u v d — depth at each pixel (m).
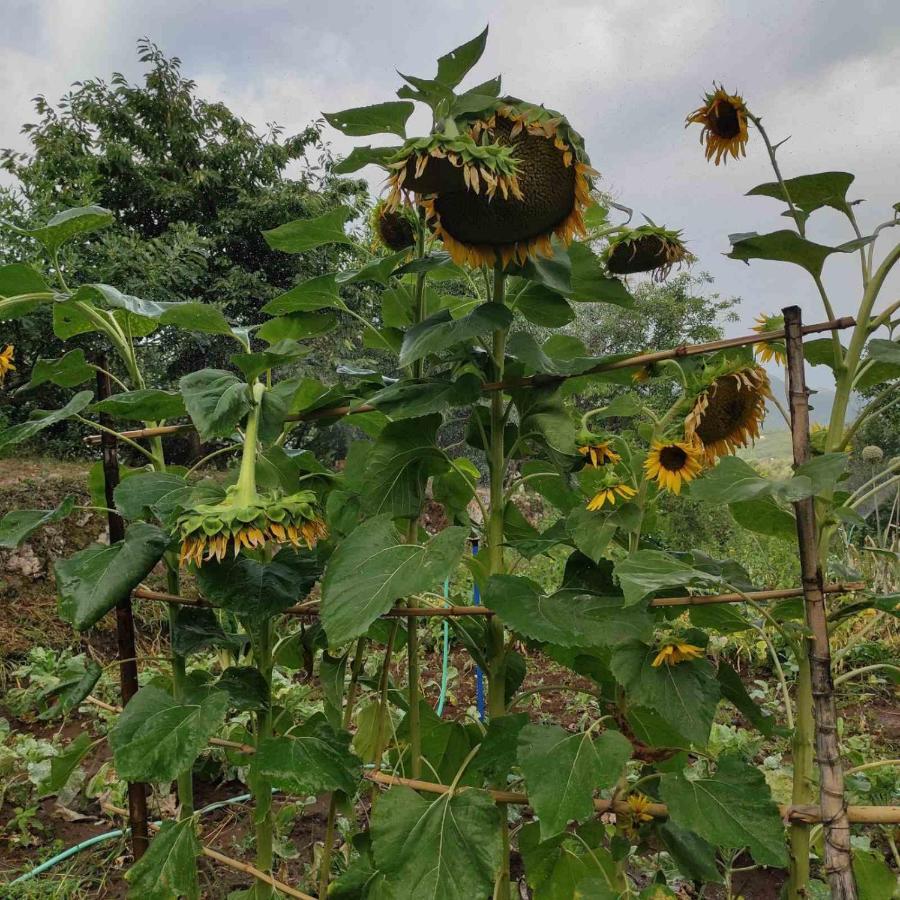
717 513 6.94
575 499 1.97
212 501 1.48
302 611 1.70
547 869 1.68
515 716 1.56
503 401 1.92
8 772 3.15
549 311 1.79
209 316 1.74
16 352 8.30
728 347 1.48
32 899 2.38
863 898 1.70
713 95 1.55
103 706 1.90
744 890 2.42
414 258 1.89
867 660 4.36
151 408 1.68
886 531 4.45
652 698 1.42
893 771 2.83
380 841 1.42
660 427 1.59
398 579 1.36
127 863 2.62
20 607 4.94
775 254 1.46
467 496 2.02
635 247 1.67
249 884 2.50
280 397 1.60
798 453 1.38
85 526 5.49
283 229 1.83
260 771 1.42
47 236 1.67
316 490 1.95
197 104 11.95
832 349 1.55
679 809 1.37
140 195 11.07
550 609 1.44
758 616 1.86
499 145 1.39
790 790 2.43
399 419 1.62
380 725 1.89
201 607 1.77
